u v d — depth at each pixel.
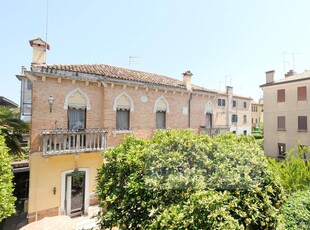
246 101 41.91
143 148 4.89
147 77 15.00
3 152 7.22
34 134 9.66
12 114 11.48
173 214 3.27
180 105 15.04
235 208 3.57
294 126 21.95
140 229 3.76
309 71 24.61
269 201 3.79
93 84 11.35
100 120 11.56
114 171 4.88
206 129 15.79
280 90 23.48
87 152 10.35
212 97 17.08
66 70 10.35
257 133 43.06
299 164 9.58
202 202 3.19
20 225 9.52
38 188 9.69
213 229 3.03
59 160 10.29
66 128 10.47
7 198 6.54
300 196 7.34
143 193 3.96
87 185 11.02
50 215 9.91
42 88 9.89
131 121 12.56
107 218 4.23
